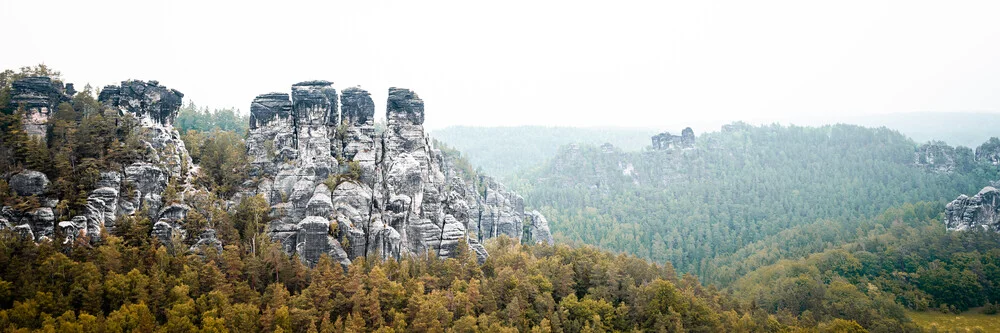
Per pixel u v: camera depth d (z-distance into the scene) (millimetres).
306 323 100812
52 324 86688
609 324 121750
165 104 137625
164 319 98000
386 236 131750
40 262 97188
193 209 122250
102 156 120875
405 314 109000
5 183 108250
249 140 144625
